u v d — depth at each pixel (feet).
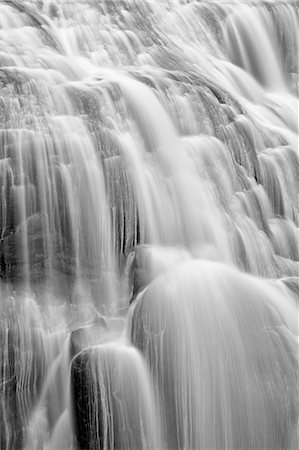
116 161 29.01
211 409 22.66
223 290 25.05
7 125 27.58
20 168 26.81
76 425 22.65
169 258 27.76
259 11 52.65
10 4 40.29
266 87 51.47
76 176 27.76
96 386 22.22
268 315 24.98
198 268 25.99
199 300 24.38
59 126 28.50
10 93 28.76
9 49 35.50
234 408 22.62
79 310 26.40
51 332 25.14
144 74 37.06
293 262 32.53
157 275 26.66
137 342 23.65
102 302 27.07
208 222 30.25
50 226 26.91
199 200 30.63
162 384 22.91
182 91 34.88
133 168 29.55
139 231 28.96
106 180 28.43
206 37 49.01
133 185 29.14
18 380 23.86
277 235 33.83
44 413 24.08
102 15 44.24
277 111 45.44
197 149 32.30
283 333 24.63
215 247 29.63
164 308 23.90
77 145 28.30
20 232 26.32
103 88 32.01
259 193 34.30
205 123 33.96
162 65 41.75
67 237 27.20
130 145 30.35
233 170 32.99
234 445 22.54
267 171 35.78
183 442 22.70
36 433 23.71
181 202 30.27
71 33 41.88
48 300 25.98
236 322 24.08
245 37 51.37
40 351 24.54
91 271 27.45
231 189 32.40
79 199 27.63
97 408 22.16
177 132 33.17
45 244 26.71
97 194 28.09
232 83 46.26
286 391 23.18
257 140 36.94
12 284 25.93
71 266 27.07
